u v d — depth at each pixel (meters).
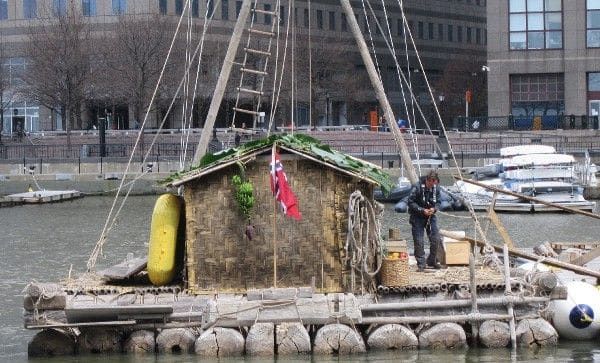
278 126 152.75
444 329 31.61
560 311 32.97
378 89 38.44
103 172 116.88
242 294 32.19
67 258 56.50
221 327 31.17
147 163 108.88
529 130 132.25
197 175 32.12
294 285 32.34
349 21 38.59
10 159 124.56
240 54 140.25
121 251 59.06
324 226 32.34
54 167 119.19
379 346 31.48
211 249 32.41
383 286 32.03
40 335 32.28
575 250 42.78
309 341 31.11
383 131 146.62
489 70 137.00
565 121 133.25
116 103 149.25
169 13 156.38
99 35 157.50
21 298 43.81
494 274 33.97
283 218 32.34
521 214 76.69
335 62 171.25
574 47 135.00
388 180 33.09
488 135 128.88
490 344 31.91
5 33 164.50
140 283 34.00
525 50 136.25
